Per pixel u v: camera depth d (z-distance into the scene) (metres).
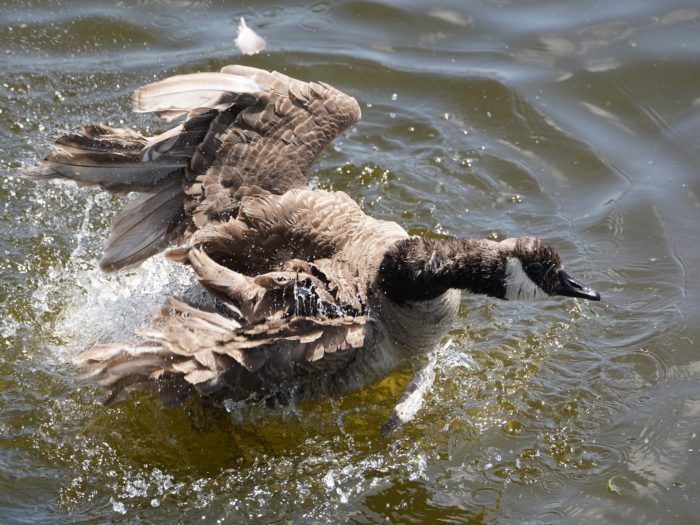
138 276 2.75
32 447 2.59
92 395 2.65
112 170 2.68
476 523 2.51
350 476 2.58
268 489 2.56
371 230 2.65
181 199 2.69
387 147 3.07
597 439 2.61
